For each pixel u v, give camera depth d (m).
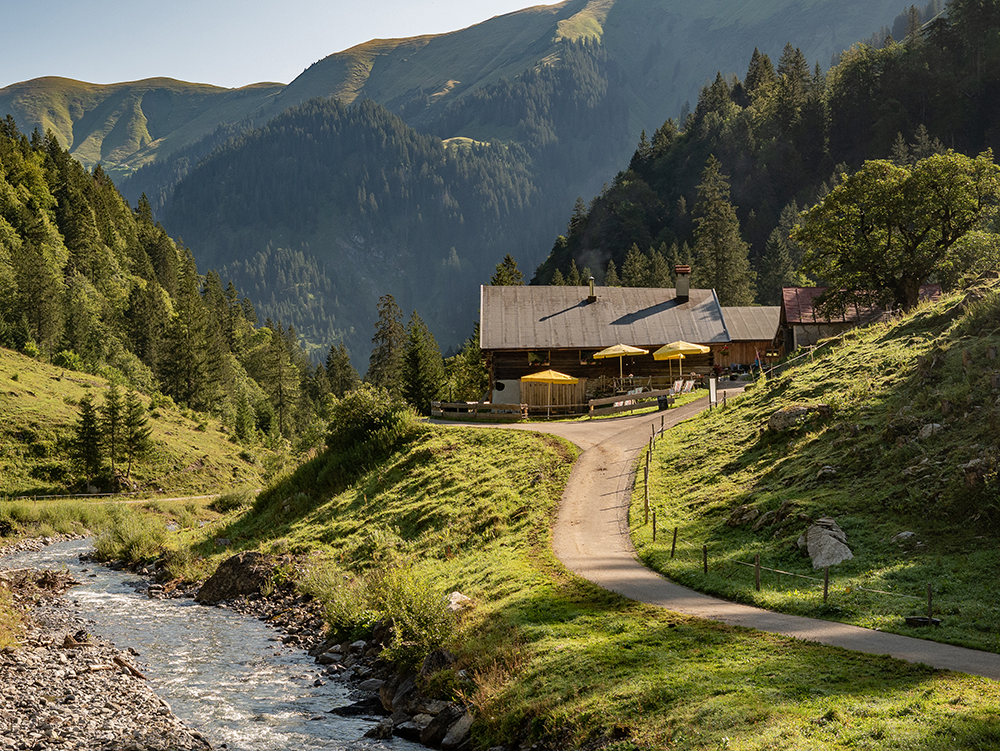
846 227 57.75
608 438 40.06
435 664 17.42
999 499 18.84
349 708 17.20
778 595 17.97
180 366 127.12
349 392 48.03
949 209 54.19
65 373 102.00
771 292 143.88
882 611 15.95
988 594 16.05
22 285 121.50
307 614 25.95
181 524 56.19
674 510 27.05
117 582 34.38
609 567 22.42
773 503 24.11
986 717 9.82
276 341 175.88
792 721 10.61
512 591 21.20
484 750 13.86
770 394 35.53
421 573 26.77
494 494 33.34
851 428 26.33
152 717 16.05
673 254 154.25
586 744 12.23
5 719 14.91
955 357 26.19
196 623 25.95
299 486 44.56
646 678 13.38
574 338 57.25
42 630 24.45
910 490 21.42
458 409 54.53
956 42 187.75
